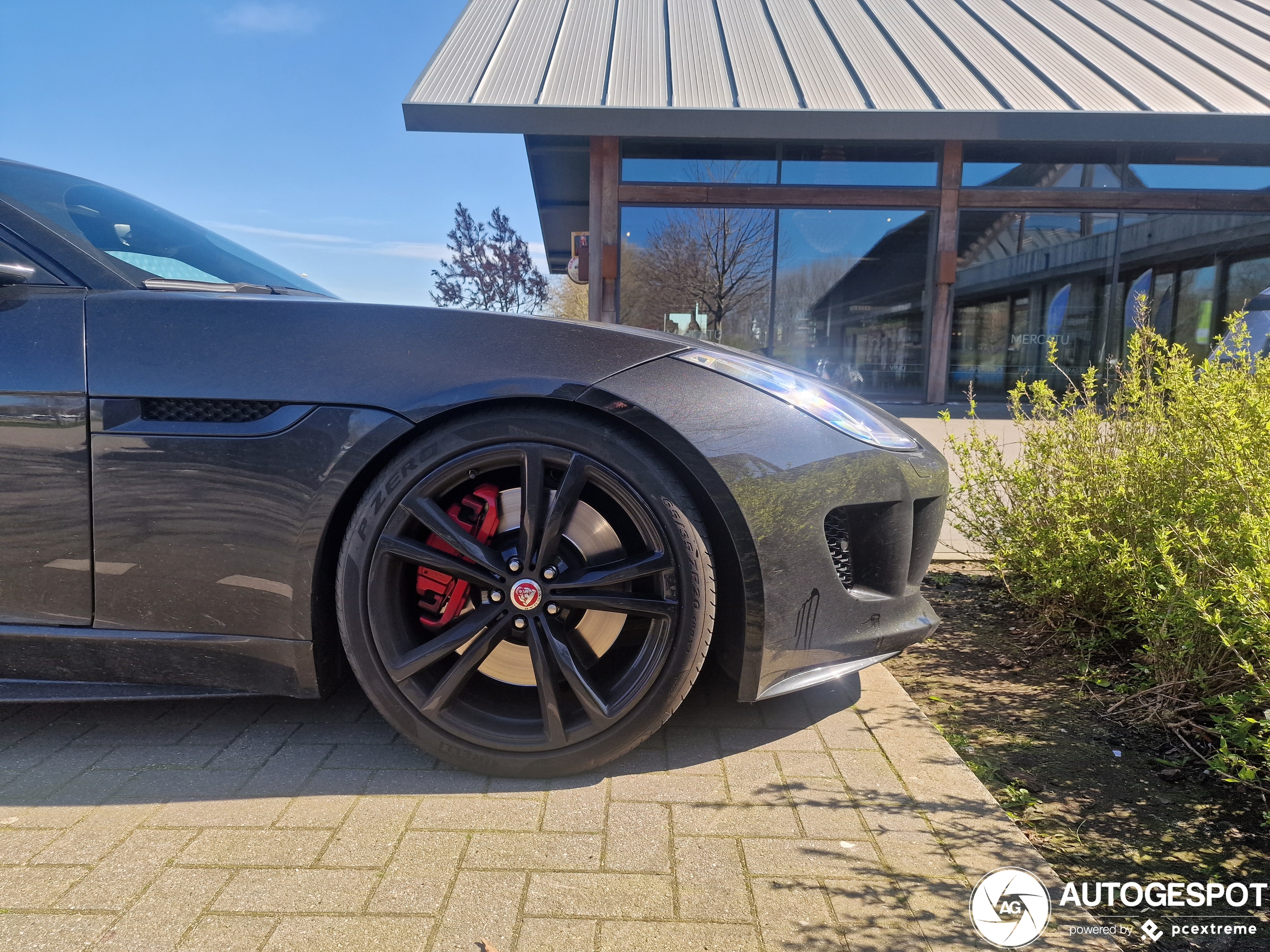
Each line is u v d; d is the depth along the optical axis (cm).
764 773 173
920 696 223
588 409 167
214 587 168
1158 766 184
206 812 155
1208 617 176
